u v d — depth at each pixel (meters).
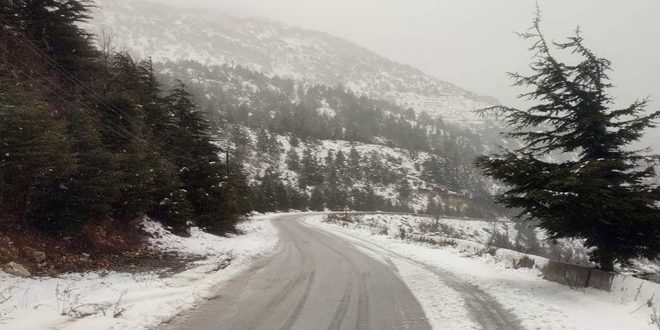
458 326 7.66
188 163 25.98
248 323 7.63
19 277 9.53
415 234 30.03
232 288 10.57
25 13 18.66
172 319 7.70
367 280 12.33
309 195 109.50
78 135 13.71
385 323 7.84
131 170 17.02
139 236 17.25
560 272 11.14
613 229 10.09
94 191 13.16
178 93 29.61
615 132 10.17
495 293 10.38
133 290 9.56
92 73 21.34
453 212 126.06
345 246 22.86
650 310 8.09
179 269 12.98
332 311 8.62
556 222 10.58
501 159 10.89
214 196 26.67
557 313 8.26
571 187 9.53
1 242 10.70
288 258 17.38
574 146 10.84
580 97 10.71
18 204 12.38
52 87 18.19
